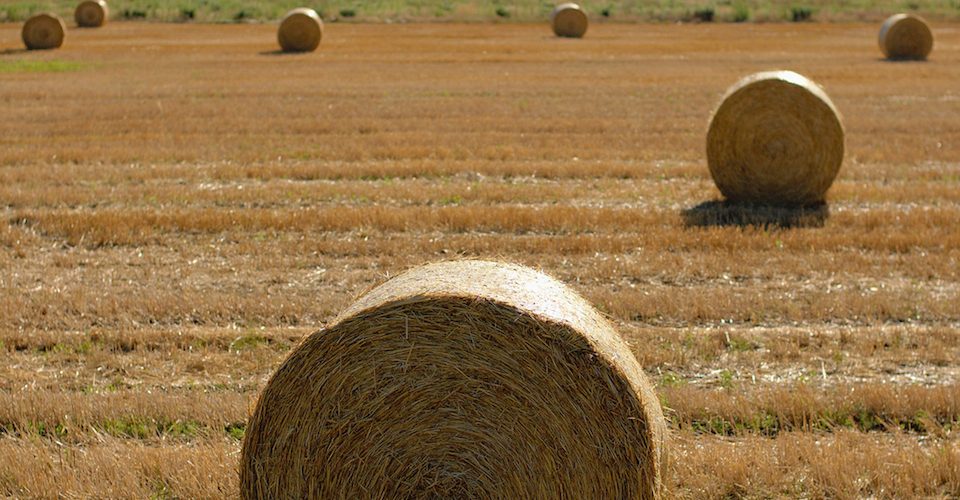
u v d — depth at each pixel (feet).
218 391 27.14
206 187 50.67
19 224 43.65
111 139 63.62
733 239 41.29
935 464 22.39
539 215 44.42
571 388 17.47
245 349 30.07
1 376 28.14
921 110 75.72
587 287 36.22
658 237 41.39
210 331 31.22
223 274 37.63
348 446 17.72
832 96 83.10
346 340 17.63
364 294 19.38
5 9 175.73
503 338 17.48
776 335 31.27
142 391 27.02
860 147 61.77
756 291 35.70
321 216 44.32
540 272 19.93
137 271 37.88
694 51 121.70
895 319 33.40
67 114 72.74
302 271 37.96
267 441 17.90
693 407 25.41
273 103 78.07
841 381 28.02
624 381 17.46
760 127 47.75
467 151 59.47
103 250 40.78
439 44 129.18
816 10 187.62
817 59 112.57
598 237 41.73
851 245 41.45
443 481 17.67
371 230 43.52
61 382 27.89
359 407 17.65
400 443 17.69
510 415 17.53
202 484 21.49
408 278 19.21
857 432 24.49
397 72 98.84
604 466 17.49
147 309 33.35
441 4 192.34
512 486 17.57
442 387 17.60
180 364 29.07
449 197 48.91
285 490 17.89
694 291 35.47
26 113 73.10
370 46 126.31
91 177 53.06
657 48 125.18
